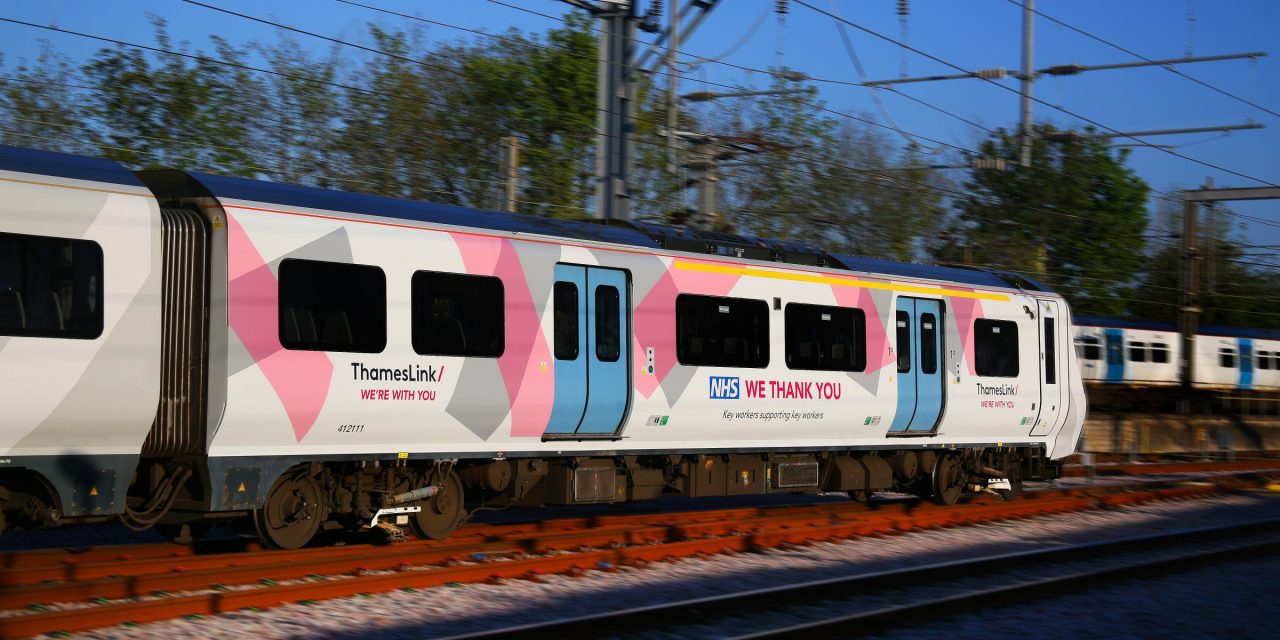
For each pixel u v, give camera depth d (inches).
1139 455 1186.6
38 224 353.1
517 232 478.0
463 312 452.8
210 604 332.8
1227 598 413.4
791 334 569.9
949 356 645.9
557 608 363.9
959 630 345.1
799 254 597.9
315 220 414.0
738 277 550.9
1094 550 490.6
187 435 392.2
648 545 472.7
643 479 531.2
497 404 461.4
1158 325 1488.7
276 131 1109.7
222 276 390.6
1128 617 374.9
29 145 977.5
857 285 603.2
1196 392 1526.8
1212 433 1263.5
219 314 389.4
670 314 522.0
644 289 513.0
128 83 1039.6
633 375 506.6
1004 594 378.0
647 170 1225.4
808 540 519.5
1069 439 733.3
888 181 1443.2
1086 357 1391.5
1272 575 461.4
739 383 546.0
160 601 323.6
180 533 424.2
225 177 417.1
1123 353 1428.4
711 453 551.5
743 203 1336.1
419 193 1179.3
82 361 358.9
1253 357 1589.6
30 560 392.5
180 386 392.2
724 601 347.3
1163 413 1493.6
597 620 313.9
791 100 1359.5
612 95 736.3
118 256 369.1
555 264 484.1
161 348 393.7
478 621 341.4
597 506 673.6
